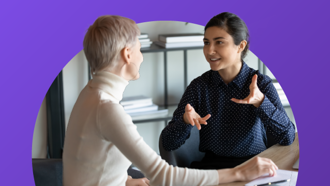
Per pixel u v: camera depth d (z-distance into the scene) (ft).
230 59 5.47
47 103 9.64
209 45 5.48
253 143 5.99
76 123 3.81
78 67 9.87
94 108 3.66
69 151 3.93
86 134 3.69
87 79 9.98
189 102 6.16
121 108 3.64
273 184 3.89
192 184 3.60
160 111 9.86
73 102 9.97
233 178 3.82
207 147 6.27
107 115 3.56
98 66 3.81
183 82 10.69
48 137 9.82
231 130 6.01
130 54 3.81
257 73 5.92
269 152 5.21
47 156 9.90
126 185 4.86
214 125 6.08
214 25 5.38
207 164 6.16
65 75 9.78
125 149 3.51
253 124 5.90
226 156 6.19
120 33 3.69
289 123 5.43
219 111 6.03
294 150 5.14
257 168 3.97
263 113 5.19
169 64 10.53
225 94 6.00
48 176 5.53
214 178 3.73
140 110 9.64
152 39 10.12
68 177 3.98
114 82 3.84
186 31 10.31
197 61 10.66
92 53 3.75
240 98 5.94
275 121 5.24
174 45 9.31
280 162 4.75
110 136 3.55
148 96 10.57
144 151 3.50
